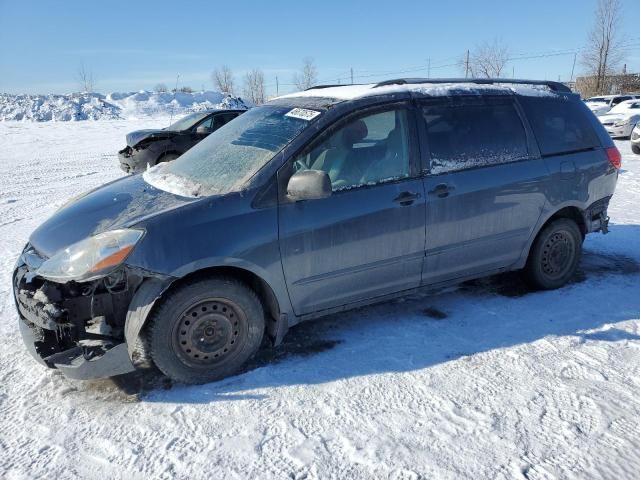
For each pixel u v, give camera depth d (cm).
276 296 328
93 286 293
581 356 342
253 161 336
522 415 281
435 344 362
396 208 353
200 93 6022
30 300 299
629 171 1041
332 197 336
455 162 381
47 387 317
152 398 304
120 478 242
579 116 457
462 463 247
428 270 382
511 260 423
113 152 1631
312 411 289
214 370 319
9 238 666
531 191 412
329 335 377
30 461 254
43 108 5047
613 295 438
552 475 238
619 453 252
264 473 243
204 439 267
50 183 1080
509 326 386
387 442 262
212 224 303
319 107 356
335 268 342
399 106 366
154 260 289
